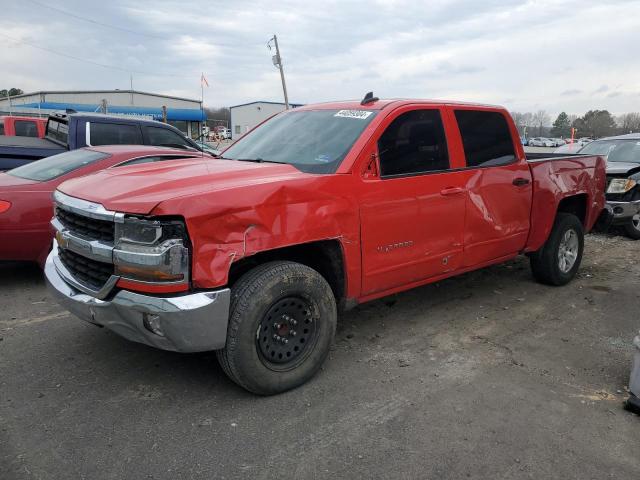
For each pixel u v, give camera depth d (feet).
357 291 12.32
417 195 13.16
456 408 10.71
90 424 9.89
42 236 17.37
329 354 13.16
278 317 10.77
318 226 11.02
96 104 172.24
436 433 9.83
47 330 14.30
